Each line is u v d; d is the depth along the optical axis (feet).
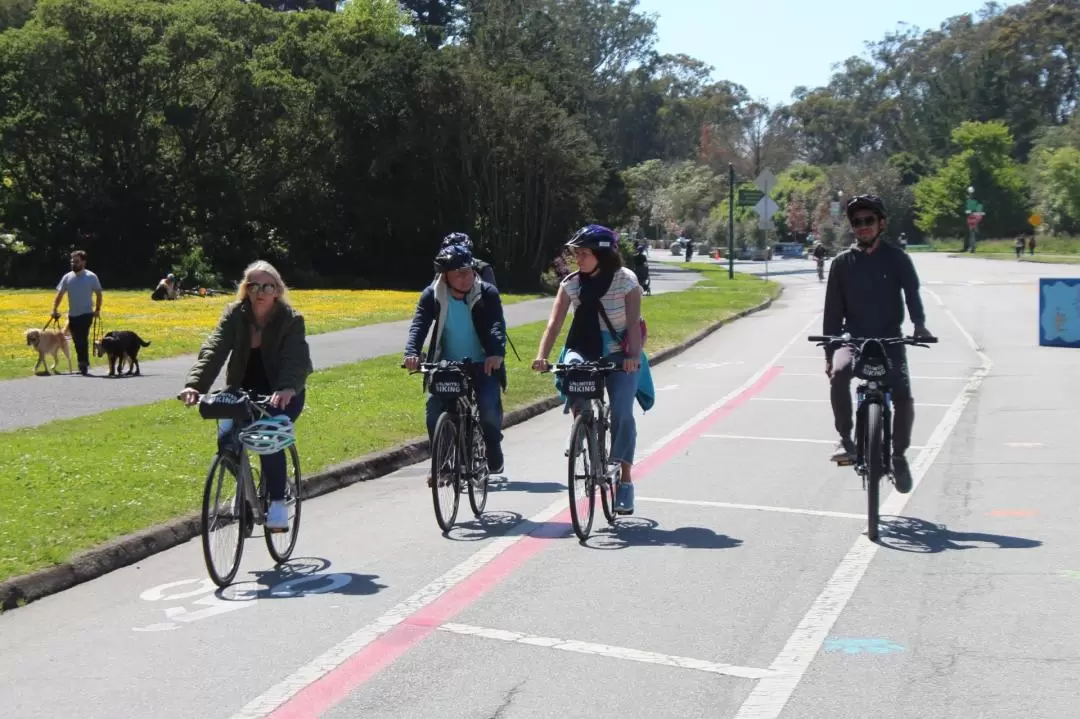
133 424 43.83
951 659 18.57
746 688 17.46
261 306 24.21
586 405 27.30
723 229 362.33
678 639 19.76
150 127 189.67
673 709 16.65
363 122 188.03
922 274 188.44
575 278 27.89
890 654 18.86
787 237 391.45
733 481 33.99
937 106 442.09
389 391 52.49
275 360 24.56
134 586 23.88
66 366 67.87
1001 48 430.20
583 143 186.70
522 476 35.76
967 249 344.90
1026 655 18.71
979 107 424.87
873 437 26.27
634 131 414.82
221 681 18.06
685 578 23.59
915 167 423.64
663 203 381.81
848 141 492.54
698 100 453.99
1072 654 18.72
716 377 62.28
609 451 28.89
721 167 431.43
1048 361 66.13
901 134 469.16
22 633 20.79
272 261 198.18
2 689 17.87
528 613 21.34
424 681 17.90
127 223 188.55
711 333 92.17
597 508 30.55
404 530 28.43
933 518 28.84
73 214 184.96
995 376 59.41
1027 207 364.17
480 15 255.50
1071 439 40.22
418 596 22.56
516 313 110.01
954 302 121.49
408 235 192.34
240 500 23.86
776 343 82.38
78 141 190.29
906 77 488.85
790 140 483.92
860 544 26.27
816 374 62.85
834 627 20.29
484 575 24.02
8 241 184.03
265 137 193.67
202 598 22.82
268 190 195.52
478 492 29.99
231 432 23.97
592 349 27.78
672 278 195.83
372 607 21.89
